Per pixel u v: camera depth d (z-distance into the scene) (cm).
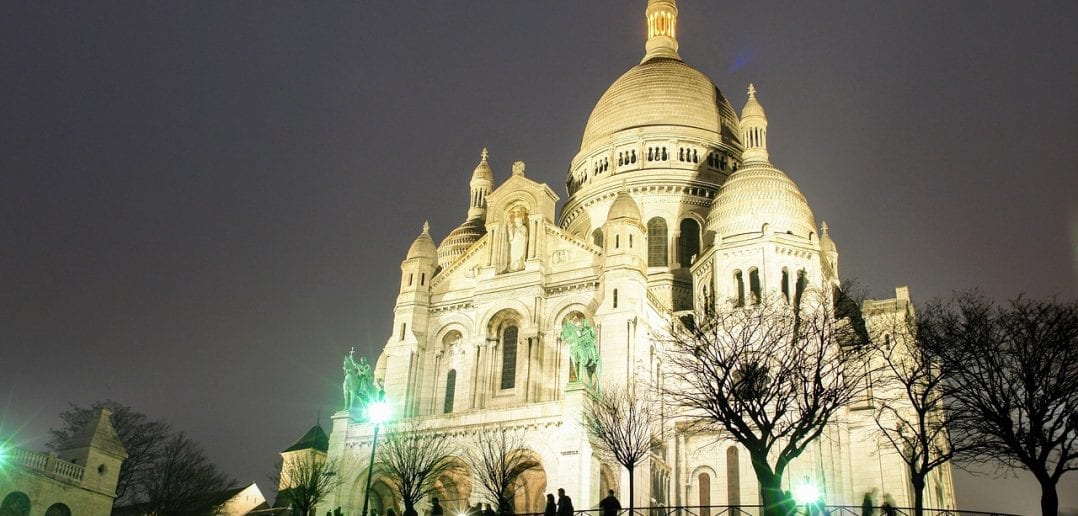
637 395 6725
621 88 10781
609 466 6544
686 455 7281
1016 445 4844
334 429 7356
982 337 5175
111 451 7062
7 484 6050
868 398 6028
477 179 11750
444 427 6800
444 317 8231
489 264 8100
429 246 8581
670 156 9975
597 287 7581
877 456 6981
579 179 10588
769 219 8075
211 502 10281
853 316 6694
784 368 5253
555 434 6359
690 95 10475
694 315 7281
